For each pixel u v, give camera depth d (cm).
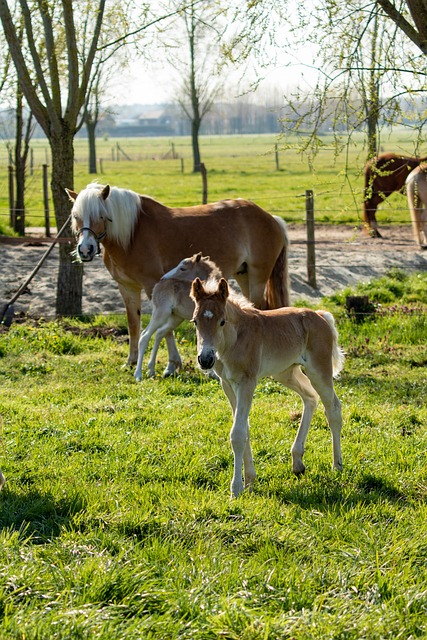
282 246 1167
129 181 3816
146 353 1108
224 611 391
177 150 8625
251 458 624
